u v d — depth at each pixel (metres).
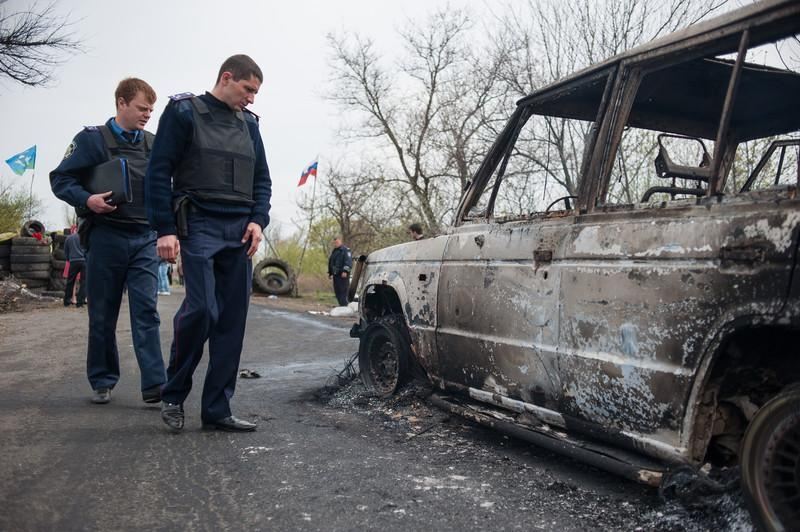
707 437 2.71
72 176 4.69
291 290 24.31
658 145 3.85
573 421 3.28
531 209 4.11
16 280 16.77
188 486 3.16
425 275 4.44
